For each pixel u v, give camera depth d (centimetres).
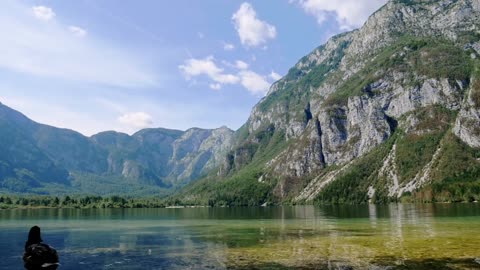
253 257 4784
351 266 4053
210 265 4347
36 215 18850
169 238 7331
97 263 4681
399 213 14862
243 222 12125
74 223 12431
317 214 16738
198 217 16300
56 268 4403
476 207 18212
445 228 7831
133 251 5628
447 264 4006
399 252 4812
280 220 12756
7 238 7756
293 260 4494
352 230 8038
